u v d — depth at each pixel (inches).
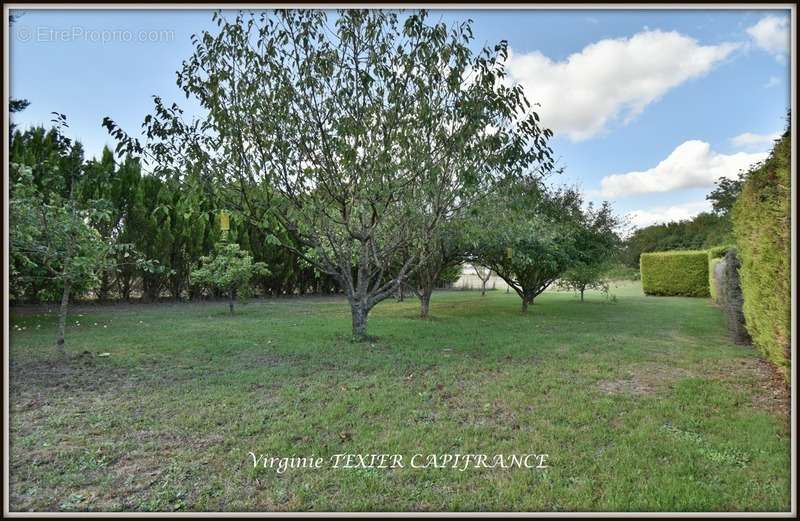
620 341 255.4
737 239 229.8
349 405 137.7
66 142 200.1
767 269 158.4
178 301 550.3
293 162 223.1
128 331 283.6
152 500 82.7
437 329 303.1
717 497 83.6
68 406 133.9
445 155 218.2
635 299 636.7
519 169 215.5
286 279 677.3
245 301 489.1
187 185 213.3
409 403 139.0
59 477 90.2
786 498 83.0
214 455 101.5
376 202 224.4
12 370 175.3
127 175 484.7
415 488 88.4
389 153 210.8
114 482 89.0
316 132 218.8
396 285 264.8
